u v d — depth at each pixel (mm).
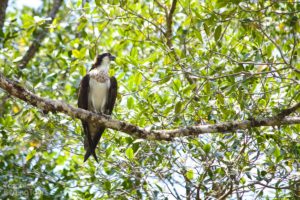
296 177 11188
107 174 12102
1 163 12875
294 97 11172
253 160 11305
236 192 11281
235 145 11117
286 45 12352
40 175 12648
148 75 12125
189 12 11836
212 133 11297
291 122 10766
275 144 11203
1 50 13172
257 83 11562
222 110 11008
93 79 12570
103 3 12516
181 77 12398
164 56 12375
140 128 10883
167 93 11734
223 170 11156
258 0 11289
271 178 10977
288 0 12570
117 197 11477
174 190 11164
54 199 12422
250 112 11016
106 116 10852
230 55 11562
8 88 10273
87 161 12602
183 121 11070
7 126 12133
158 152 11148
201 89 11234
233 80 10805
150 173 11406
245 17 11625
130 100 11594
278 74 11344
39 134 12102
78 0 12961
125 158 11375
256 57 11289
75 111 10703
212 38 12594
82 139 12188
